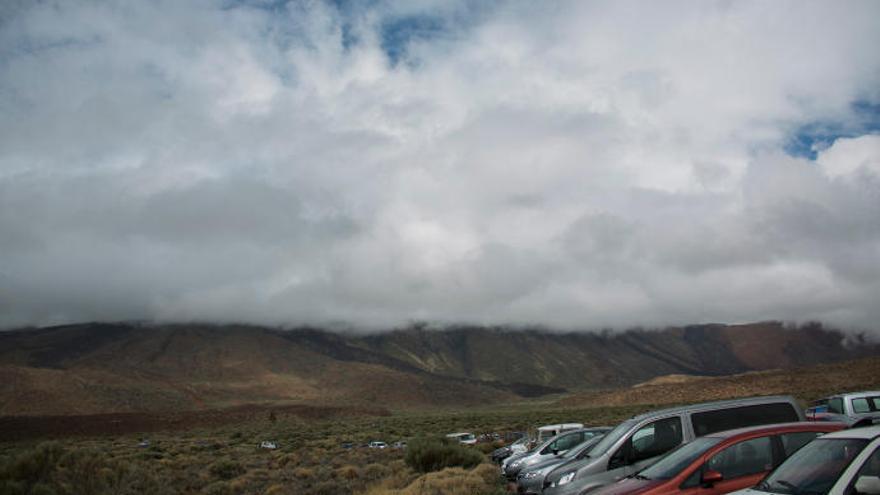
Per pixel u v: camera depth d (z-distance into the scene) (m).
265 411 149.62
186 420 129.88
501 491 19.94
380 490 23.38
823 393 72.56
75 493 19.92
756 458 10.45
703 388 110.75
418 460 29.66
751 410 13.95
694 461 10.38
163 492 22.69
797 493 8.04
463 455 29.70
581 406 139.00
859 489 7.24
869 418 20.23
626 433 13.97
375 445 56.94
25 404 148.12
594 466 13.61
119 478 22.00
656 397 114.69
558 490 13.68
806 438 10.77
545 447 22.67
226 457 49.44
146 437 96.25
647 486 10.23
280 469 38.09
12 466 20.06
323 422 133.38
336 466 39.28
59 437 104.50
